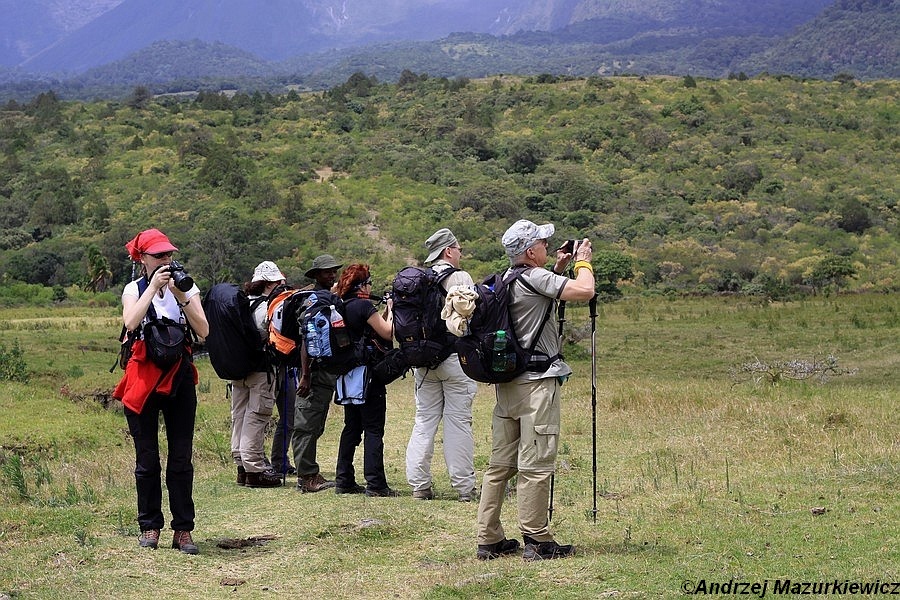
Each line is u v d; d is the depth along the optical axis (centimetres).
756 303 3562
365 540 646
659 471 850
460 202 8456
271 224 7925
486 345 562
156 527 630
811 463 846
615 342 2452
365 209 8362
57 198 8944
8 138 12056
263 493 829
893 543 569
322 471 950
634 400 1324
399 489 836
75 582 553
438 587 528
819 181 9056
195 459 1009
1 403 1163
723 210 8319
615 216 8256
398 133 11094
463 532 661
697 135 10556
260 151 10362
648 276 6275
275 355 815
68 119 13075
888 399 1256
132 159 10538
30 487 854
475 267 6788
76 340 2709
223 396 1488
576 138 10531
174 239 7500
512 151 9856
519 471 576
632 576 526
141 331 598
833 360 1803
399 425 1262
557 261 595
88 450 1020
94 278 6706
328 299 789
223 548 634
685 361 2078
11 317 4325
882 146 10194
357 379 782
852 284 5662
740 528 622
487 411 1380
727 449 946
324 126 11644
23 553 626
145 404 610
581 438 1073
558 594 505
